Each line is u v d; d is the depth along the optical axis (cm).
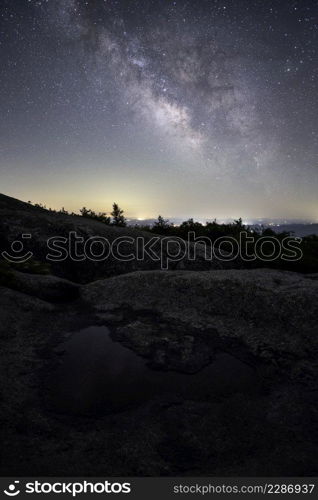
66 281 550
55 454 245
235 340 418
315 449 255
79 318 478
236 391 325
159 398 312
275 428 277
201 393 321
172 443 260
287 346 403
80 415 287
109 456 246
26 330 424
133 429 272
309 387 332
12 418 277
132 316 478
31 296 509
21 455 242
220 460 246
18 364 354
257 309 466
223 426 279
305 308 452
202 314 475
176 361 371
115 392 318
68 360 369
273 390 328
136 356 378
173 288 524
